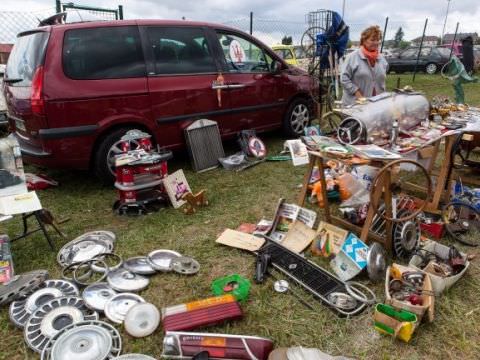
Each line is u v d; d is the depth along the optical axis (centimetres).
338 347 196
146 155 332
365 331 204
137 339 200
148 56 389
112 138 375
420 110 316
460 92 725
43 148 350
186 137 423
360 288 237
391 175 261
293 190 388
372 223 278
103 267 255
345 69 406
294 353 175
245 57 479
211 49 441
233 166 443
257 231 301
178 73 409
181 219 330
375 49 394
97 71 359
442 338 200
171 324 200
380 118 281
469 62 1040
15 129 391
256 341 184
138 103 382
